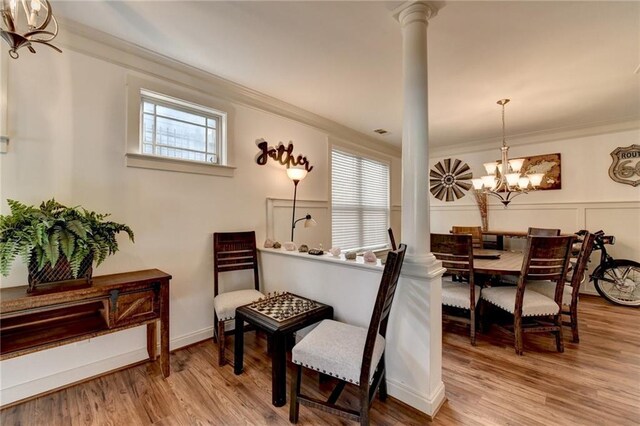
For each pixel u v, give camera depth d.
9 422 1.57
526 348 2.43
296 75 2.59
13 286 1.73
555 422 1.57
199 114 2.66
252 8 1.73
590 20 1.81
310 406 1.53
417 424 1.56
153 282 1.91
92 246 1.65
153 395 1.80
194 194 2.52
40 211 1.62
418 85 1.69
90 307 1.93
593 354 2.31
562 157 4.21
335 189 4.09
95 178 2.02
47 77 1.84
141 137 2.31
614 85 2.75
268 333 1.75
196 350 2.39
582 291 4.03
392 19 1.82
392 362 1.78
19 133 1.75
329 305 2.14
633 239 3.75
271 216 3.10
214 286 2.58
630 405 1.70
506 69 2.44
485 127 4.09
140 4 1.71
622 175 3.81
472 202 5.01
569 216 4.16
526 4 1.67
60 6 1.73
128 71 2.16
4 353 1.42
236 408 1.69
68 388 1.87
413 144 1.71
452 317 2.66
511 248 4.53
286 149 3.26
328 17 1.81
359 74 2.56
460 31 1.92
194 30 1.96
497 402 1.74
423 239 1.70
